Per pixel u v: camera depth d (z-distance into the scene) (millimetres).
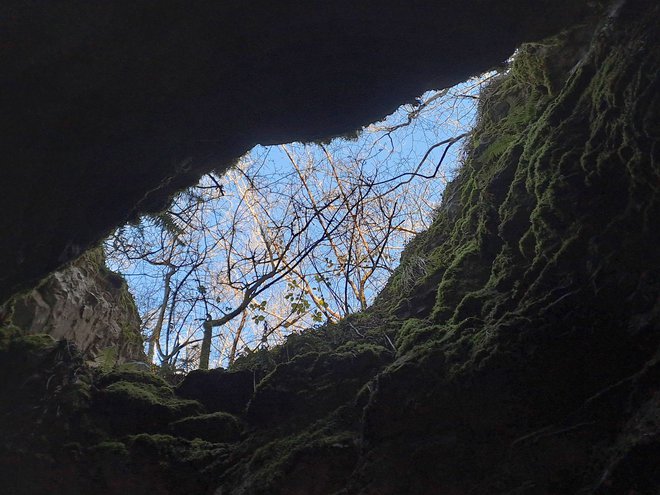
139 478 4676
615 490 3543
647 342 4023
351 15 3506
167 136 3971
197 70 3586
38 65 3303
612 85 4445
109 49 3338
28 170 3734
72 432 4871
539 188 4871
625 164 4352
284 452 4551
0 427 4816
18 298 5148
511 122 5914
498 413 4109
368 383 4742
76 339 6086
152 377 5430
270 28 3490
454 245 5785
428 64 3867
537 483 3801
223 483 4605
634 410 3809
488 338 4340
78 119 3615
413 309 5543
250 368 5445
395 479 4090
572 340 4176
